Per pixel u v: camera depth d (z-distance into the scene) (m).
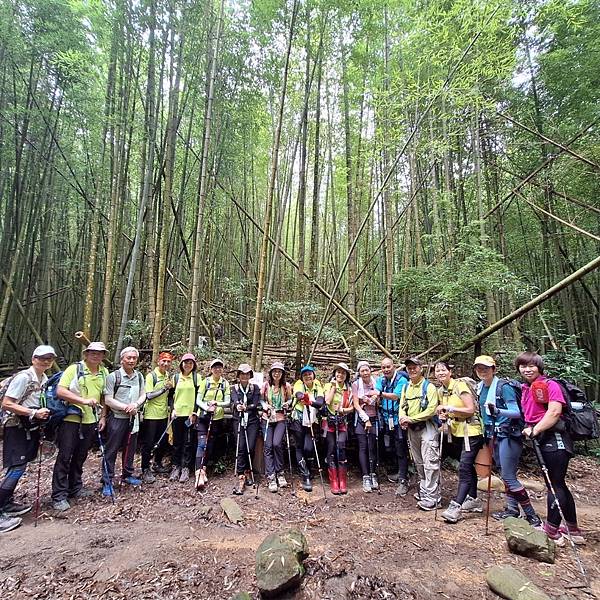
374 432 4.50
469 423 3.70
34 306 9.71
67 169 9.14
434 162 7.00
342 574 2.56
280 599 2.32
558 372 6.36
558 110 7.20
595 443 6.64
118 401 4.14
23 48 6.63
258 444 4.81
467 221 7.88
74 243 11.88
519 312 5.22
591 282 8.14
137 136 8.04
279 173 11.84
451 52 5.53
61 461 3.68
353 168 8.62
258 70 8.00
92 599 2.30
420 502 3.88
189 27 6.57
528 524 3.00
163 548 2.92
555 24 6.27
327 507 3.87
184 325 8.23
